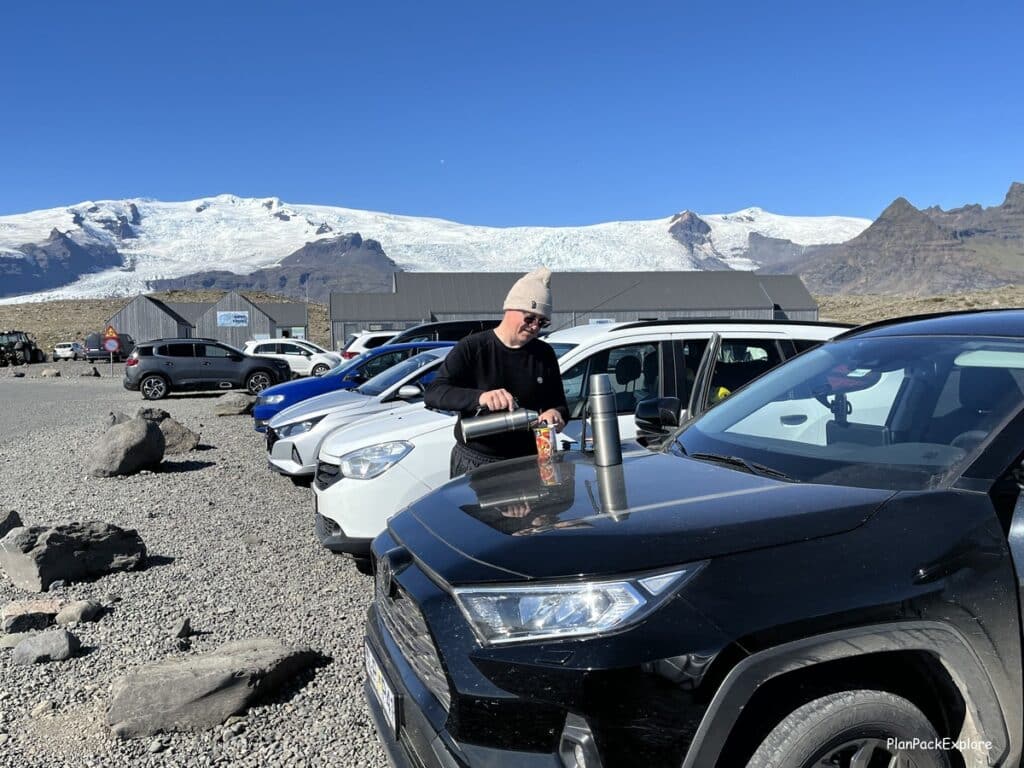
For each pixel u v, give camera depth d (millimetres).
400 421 6113
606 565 2221
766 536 2299
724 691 2068
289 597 5668
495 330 4336
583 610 2162
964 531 2350
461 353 4266
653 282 68625
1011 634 2326
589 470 3168
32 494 9453
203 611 5387
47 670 4465
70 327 120625
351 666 4457
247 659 4102
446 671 2266
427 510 3000
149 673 3908
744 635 2104
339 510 5660
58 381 39031
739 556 2234
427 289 68125
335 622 5152
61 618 5133
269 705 4004
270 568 6367
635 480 2895
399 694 2547
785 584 2191
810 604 2164
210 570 6316
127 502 8891
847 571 2234
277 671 4121
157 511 8422
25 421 18672
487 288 69062
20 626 5086
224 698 3857
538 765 2096
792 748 2121
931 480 2584
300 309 96688
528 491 2939
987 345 3131
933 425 2865
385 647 2771
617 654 2084
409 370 9828
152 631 5016
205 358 25562
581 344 6117
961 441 2701
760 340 6336
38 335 105562
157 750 3627
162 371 25031
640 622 2119
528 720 2121
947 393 2971
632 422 5754
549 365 4359
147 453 10766
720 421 3656
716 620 2117
